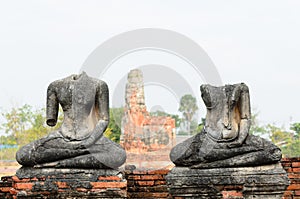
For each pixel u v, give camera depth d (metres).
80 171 12.27
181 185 12.52
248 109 12.98
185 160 12.57
